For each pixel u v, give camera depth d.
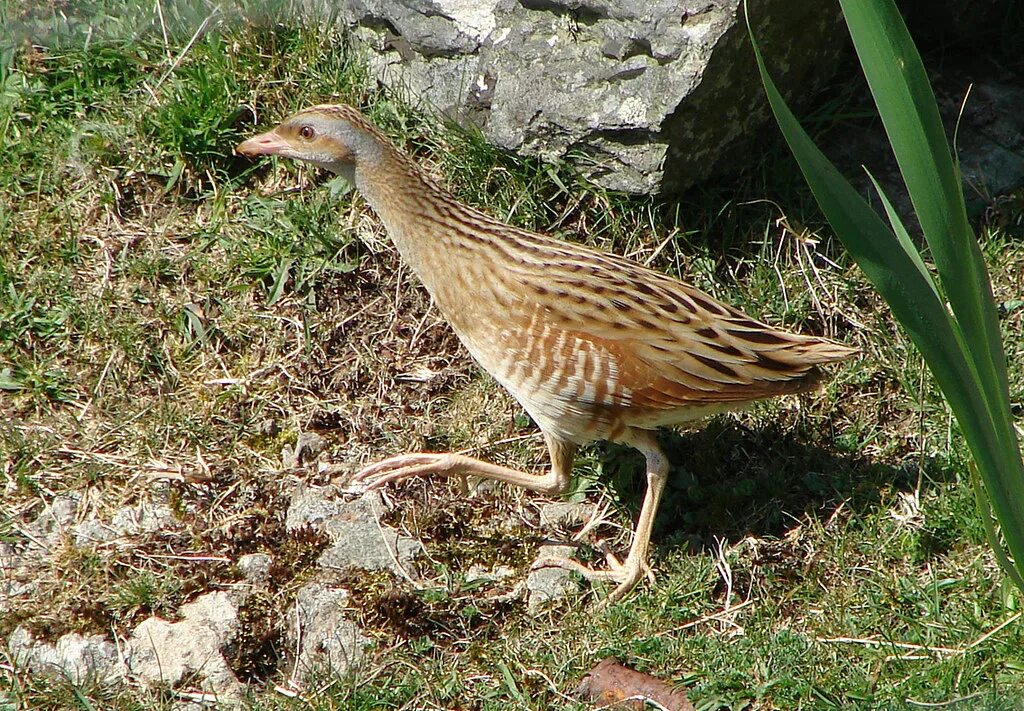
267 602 8.97
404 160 9.13
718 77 10.05
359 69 11.63
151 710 8.36
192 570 9.13
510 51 10.60
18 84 11.62
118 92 11.62
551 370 8.89
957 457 9.62
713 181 11.03
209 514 9.55
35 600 8.95
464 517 9.69
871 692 8.17
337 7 11.70
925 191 6.84
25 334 10.45
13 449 9.83
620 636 8.77
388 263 10.88
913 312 7.08
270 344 10.55
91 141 11.19
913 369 10.27
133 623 8.85
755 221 11.03
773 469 9.92
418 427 10.24
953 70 11.93
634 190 10.44
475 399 10.42
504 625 8.98
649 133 10.14
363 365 10.54
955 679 8.22
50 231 10.95
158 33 11.79
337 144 9.15
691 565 9.26
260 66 11.56
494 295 8.94
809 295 10.74
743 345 8.84
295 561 9.20
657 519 9.75
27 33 11.71
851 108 11.60
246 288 10.76
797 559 9.31
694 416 9.09
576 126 10.37
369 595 9.01
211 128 11.20
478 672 8.63
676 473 9.98
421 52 11.19
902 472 9.78
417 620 8.91
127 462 9.83
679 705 8.17
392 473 9.55
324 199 11.07
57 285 10.67
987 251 10.99
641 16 10.01
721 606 9.04
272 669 8.76
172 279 10.83
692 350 8.77
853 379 10.34
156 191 11.21
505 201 10.90
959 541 9.27
